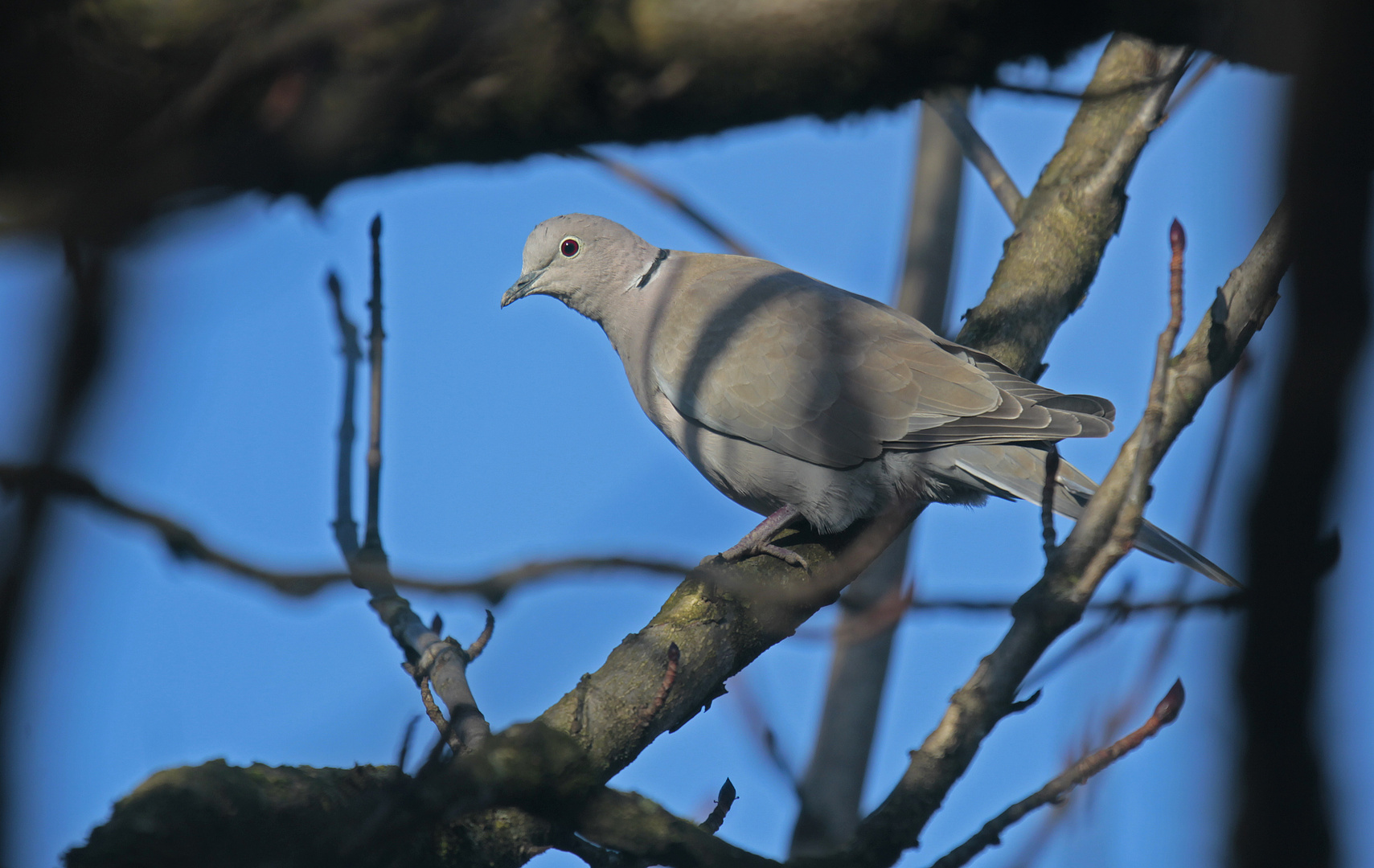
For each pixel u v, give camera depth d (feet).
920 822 17.66
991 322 36.06
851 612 18.20
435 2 11.06
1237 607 7.66
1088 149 37.42
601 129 13.53
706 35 13.00
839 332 35.22
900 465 34.06
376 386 24.93
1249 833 7.34
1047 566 19.01
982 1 12.88
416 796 14.79
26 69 11.03
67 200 9.06
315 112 10.89
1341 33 7.54
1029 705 17.88
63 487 5.67
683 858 17.16
